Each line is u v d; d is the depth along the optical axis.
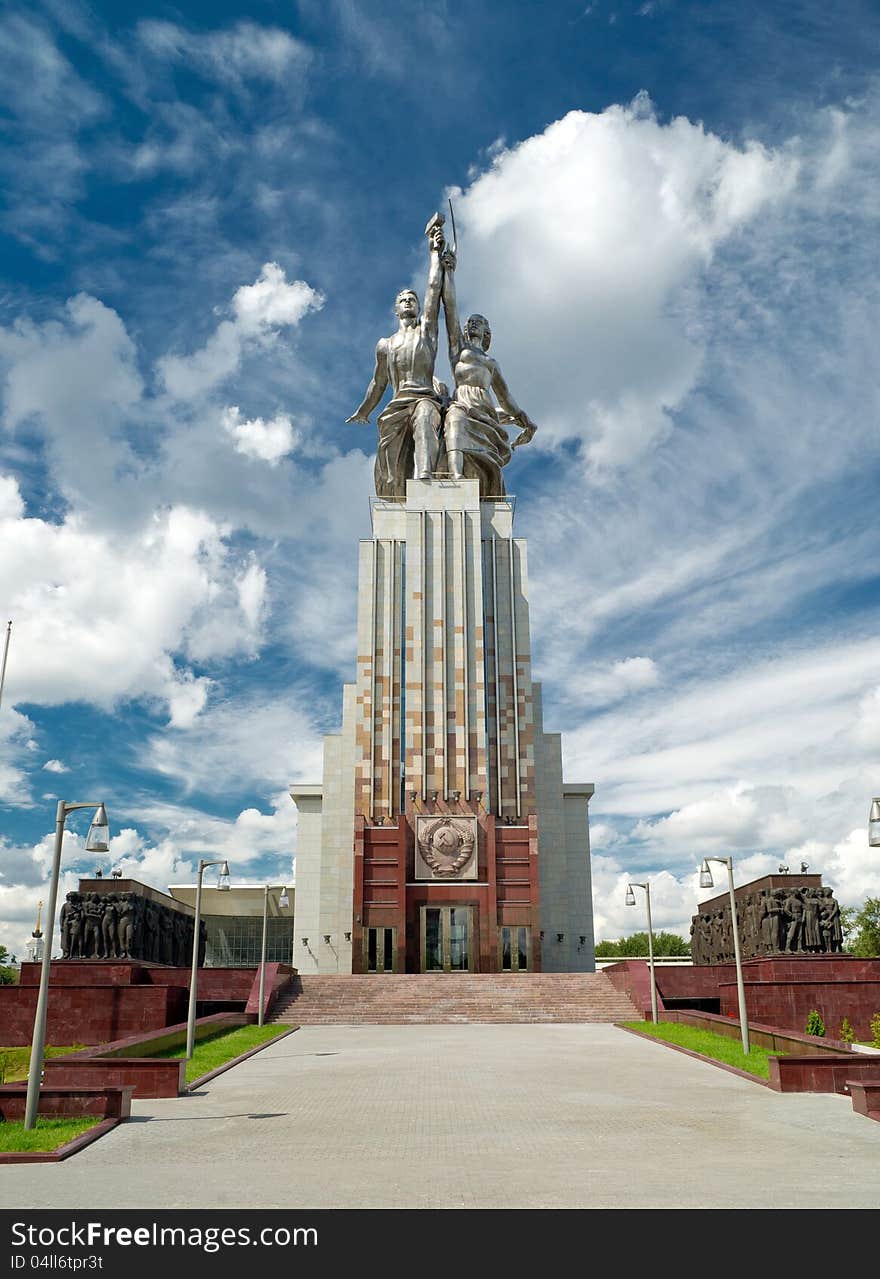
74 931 48.91
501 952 59.34
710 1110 19.92
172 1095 22.03
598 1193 13.06
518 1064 27.66
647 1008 40.94
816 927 47.41
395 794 64.38
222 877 30.14
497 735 66.31
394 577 69.12
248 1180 13.99
